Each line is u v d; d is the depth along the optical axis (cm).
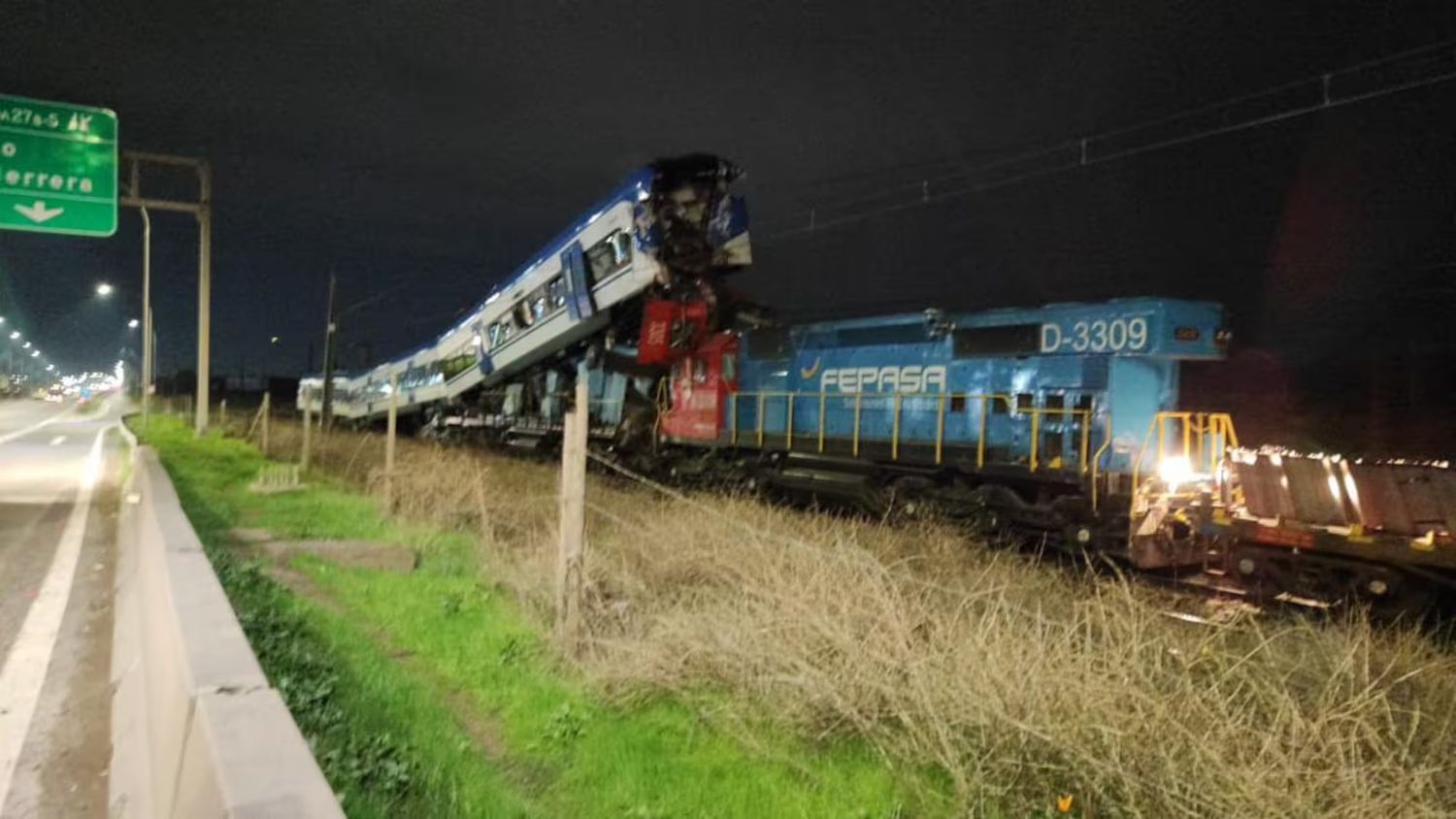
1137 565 1112
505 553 938
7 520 1335
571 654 624
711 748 485
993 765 433
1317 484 944
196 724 303
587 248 2158
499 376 2741
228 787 247
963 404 1379
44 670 646
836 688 497
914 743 454
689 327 1956
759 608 590
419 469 1404
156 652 473
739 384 1855
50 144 1873
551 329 2334
